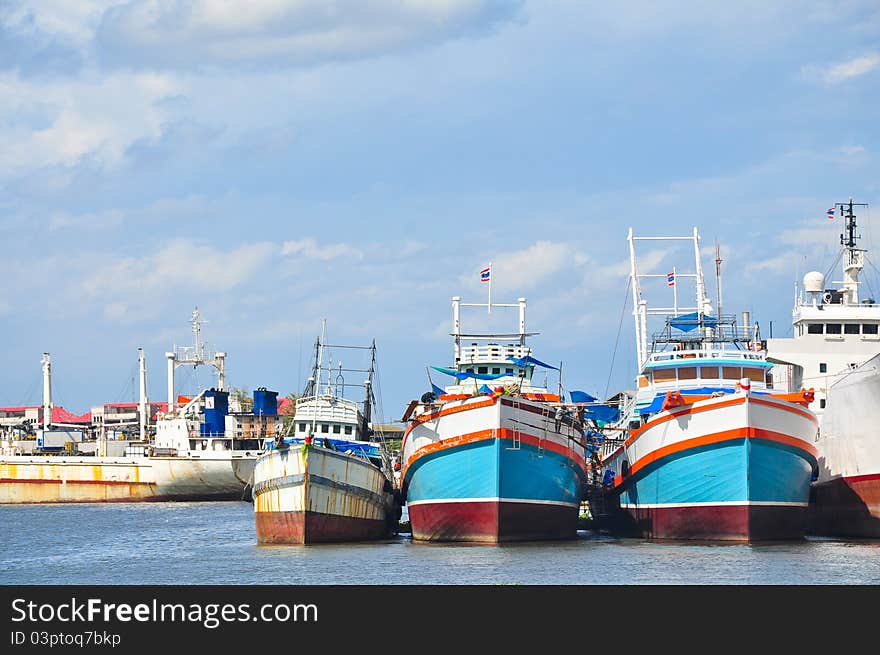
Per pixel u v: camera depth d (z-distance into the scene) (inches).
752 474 2992.1
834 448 3358.8
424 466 3198.8
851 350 4010.8
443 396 3289.9
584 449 3400.6
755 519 3031.5
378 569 2694.4
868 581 2411.4
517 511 3095.5
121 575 2805.1
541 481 3129.9
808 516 3592.5
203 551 3344.0
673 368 3405.5
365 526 3395.7
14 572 2950.3
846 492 3277.6
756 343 3425.2
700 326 3491.6
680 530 3154.5
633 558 2797.7
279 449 3309.5
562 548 3024.1
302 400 3833.7
